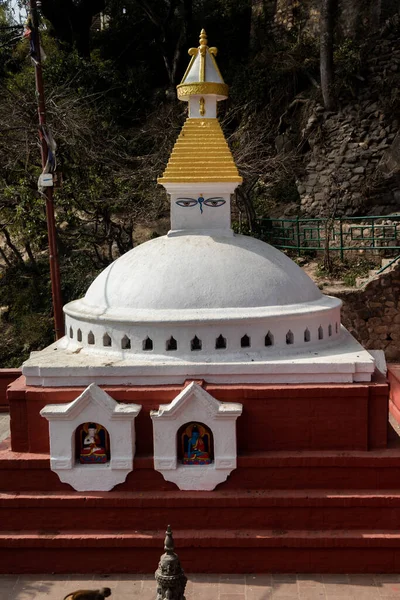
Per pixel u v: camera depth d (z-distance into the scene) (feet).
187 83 32.96
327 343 31.09
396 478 27.09
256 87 90.58
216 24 102.27
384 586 25.98
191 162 32.76
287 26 95.09
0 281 79.00
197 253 30.73
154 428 27.09
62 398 27.86
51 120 68.80
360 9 86.53
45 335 70.49
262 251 32.22
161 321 28.25
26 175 68.74
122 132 91.76
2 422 43.57
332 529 27.02
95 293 32.27
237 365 27.76
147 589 26.14
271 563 26.99
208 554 27.02
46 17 99.86
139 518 27.35
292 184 87.76
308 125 85.10
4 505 27.45
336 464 27.07
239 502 26.91
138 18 104.99
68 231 82.02
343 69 82.58
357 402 27.32
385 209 78.84
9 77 97.91
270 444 27.76
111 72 95.71
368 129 81.41
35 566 27.40
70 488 27.76
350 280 68.13
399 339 64.54
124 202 74.54
